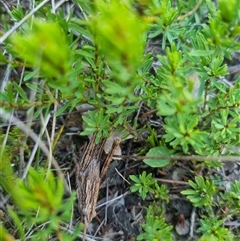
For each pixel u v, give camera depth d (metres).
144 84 0.46
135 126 0.48
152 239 0.44
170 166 0.52
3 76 0.54
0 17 0.55
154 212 0.50
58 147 0.52
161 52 0.55
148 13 0.38
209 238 0.39
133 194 0.51
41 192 0.32
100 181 0.50
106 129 0.45
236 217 0.50
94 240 0.48
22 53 0.33
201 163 0.49
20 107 0.41
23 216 0.46
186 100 0.36
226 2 0.35
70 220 0.47
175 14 0.43
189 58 0.43
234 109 0.44
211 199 0.48
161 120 0.52
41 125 0.48
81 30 0.40
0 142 0.46
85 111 0.52
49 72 0.33
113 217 0.51
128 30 0.29
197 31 0.49
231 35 0.37
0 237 0.34
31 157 0.46
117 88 0.36
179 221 0.51
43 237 0.41
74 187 0.51
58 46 0.31
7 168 0.43
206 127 0.48
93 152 0.47
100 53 0.39
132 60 0.32
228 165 0.52
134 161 0.52
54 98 0.43
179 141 0.41
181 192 0.48
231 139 0.47
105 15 0.30
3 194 0.48
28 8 0.56
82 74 0.44
